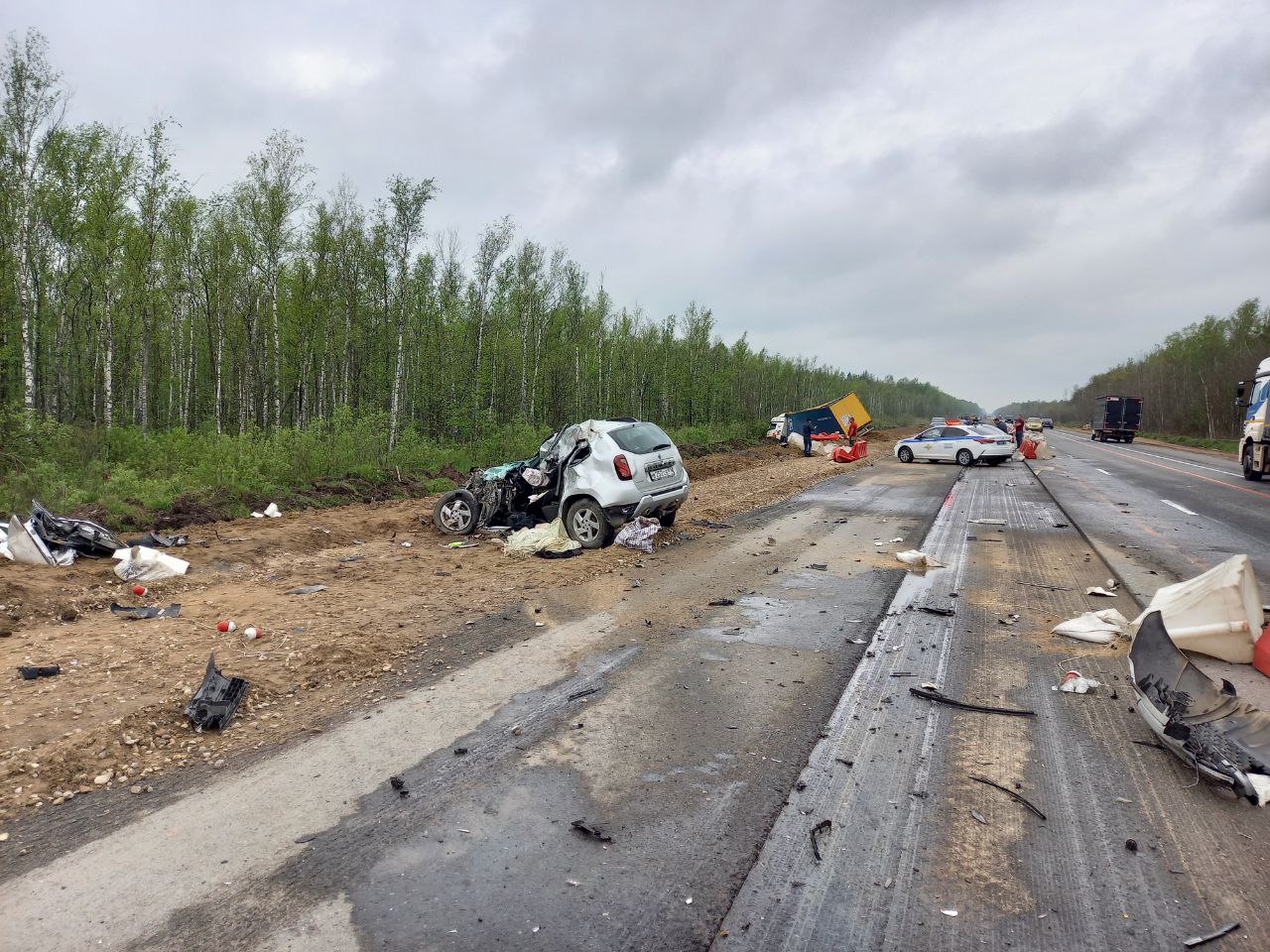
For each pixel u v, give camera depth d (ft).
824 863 9.58
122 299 62.54
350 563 28.04
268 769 12.03
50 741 12.48
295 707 14.43
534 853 9.79
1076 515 42.68
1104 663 17.12
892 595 23.84
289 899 8.80
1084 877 9.23
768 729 13.65
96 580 23.02
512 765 12.23
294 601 22.04
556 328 95.86
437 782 11.62
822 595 23.84
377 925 8.35
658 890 9.05
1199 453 123.65
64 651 17.01
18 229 55.52
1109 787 11.45
